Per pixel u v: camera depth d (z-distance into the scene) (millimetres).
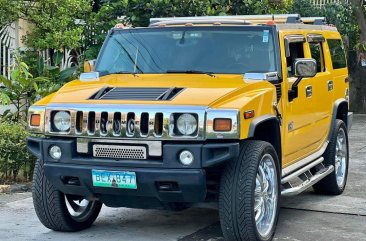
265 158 6195
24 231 6789
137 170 5773
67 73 11102
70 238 6551
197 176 5652
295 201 8289
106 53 7375
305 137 7602
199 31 7117
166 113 5699
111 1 12297
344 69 9242
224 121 5617
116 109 5859
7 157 8906
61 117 6109
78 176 6031
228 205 5875
